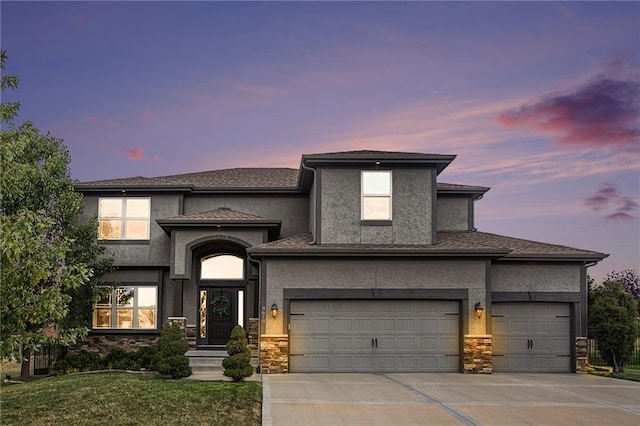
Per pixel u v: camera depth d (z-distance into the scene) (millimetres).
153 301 24891
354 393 16156
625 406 15047
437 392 16578
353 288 20844
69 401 14047
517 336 22328
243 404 14141
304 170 22734
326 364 20703
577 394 16734
